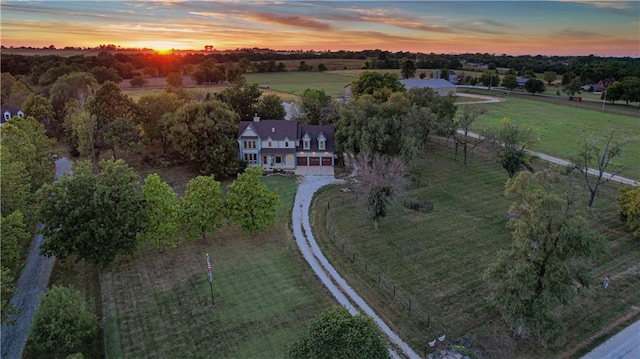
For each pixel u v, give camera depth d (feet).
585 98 486.79
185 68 633.20
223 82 555.69
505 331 101.65
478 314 108.06
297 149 227.20
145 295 115.24
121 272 126.62
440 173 216.13
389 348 95.25
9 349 95.35
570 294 92.53
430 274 126.41
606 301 113.29
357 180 170.81
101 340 98.12
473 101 444.96
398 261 133.80
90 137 220.43
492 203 178.91
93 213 120.26
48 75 428.56
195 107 216.13
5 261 111.96
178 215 134.41
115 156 222.28
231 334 100.01
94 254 119.55
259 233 152.15
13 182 135.85
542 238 91.61
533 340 98.53
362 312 108.37
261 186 148.05
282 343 96.89
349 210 172.55
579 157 197.47
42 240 147.33
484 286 119.85
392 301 113.19
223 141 211.20
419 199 181.78
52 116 291.79
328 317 79.51
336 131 220.43
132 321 104.68
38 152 190.60
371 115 203.92
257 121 229.86
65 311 88.33
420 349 95.61
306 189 196.95
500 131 200.23
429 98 264.31
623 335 100.37
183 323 104.01
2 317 96.12
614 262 132.87
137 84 494.18
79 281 122.42
